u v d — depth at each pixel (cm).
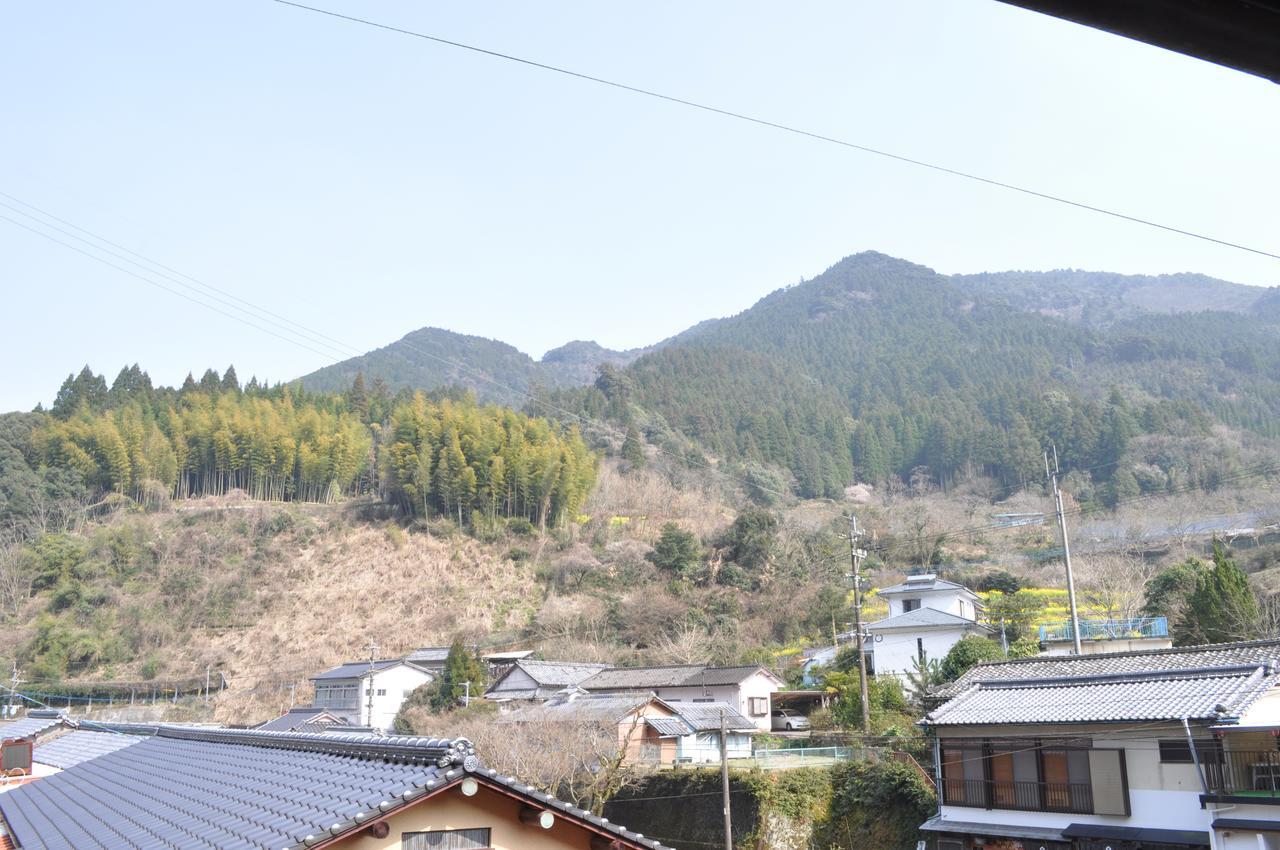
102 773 1497
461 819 794
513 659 5169
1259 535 5591
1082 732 1970
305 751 1126
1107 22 164
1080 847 1909
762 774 2605
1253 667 1928
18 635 5988
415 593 6875
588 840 846
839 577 5975
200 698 5575
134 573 6962
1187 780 1820
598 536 7462
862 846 2419
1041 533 6825
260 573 7156
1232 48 164
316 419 8662
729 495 8850
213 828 879
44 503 7444
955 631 3825
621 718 3103
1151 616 3925
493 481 7738
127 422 8300
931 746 2520
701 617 5475
